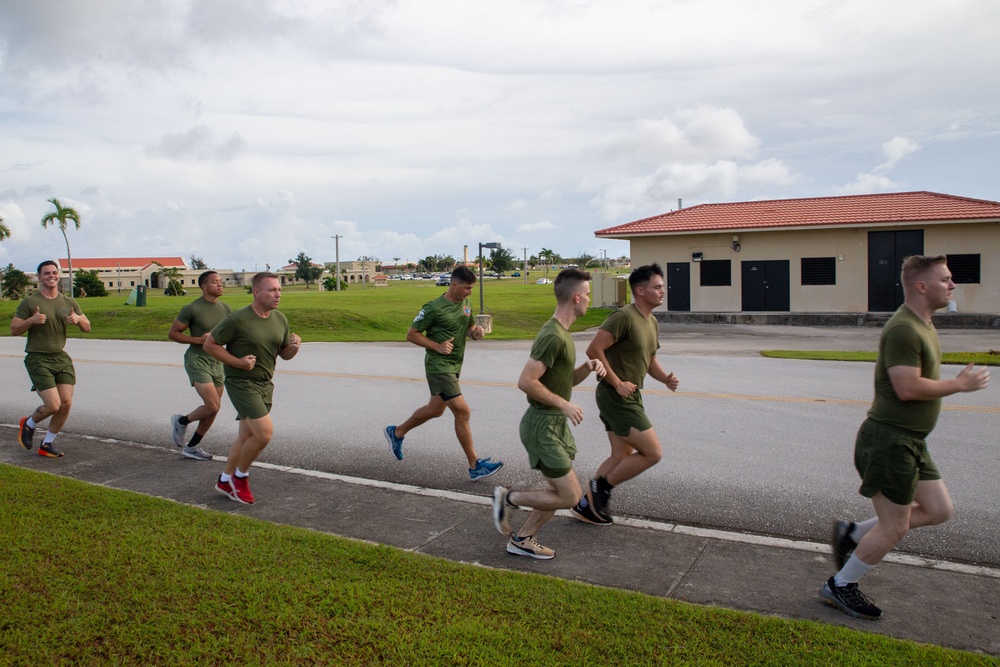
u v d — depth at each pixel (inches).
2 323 1160.8
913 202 1064.2
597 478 217.5
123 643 143.2
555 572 183.6
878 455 154.3
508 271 5605.3
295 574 173.6
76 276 2950.3
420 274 7219.5
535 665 134.0
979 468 268.7
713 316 1046.4
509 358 628.4
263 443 237.9
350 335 932.0
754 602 165.6
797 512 229.1
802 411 376.2
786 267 1042.7
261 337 233.0
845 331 882.8
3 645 142.2
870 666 132.5
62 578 171.2
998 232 930.1
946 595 169.2
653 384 463.5
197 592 164.1
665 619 150.6
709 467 278.7
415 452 309.0
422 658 136.7
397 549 191.2
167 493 255.0
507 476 273.9
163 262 5792.3
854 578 158.7
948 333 825.5
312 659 137.4
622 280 1270.9
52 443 307.6
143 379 522.6
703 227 1058.7
